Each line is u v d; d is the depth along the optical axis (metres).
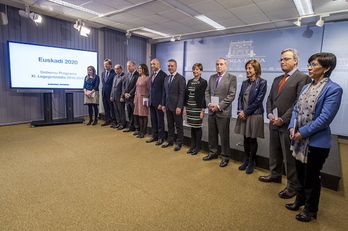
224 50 6.11
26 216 1.60
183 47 6.96
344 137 4.40
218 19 4.86
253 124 2.36
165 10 4.45
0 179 2.16
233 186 2.18
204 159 2.87
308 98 1.54
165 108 3.35
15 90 4.65
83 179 2.23
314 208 1.61
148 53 7.72
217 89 2.62
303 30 4.84
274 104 2.04
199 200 1.90
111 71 4.62
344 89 4.38
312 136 1.50
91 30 5.88
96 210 1.71
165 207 1.78
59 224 1.53
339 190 2.21
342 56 4.39
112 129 4.49
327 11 4.06
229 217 1.68
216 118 2.68
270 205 1.86
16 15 4.49
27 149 3.08
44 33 4.93
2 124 4.54
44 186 2.06
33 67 4.52
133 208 1.75
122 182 2.19
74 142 3.49
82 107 5.87
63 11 4.64
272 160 2.23
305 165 1.61
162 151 3.19
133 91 4.08
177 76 3.13
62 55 4.90
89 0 3.99
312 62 1.50
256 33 5.52
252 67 2.35
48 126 4.59
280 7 4.01
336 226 1.61
